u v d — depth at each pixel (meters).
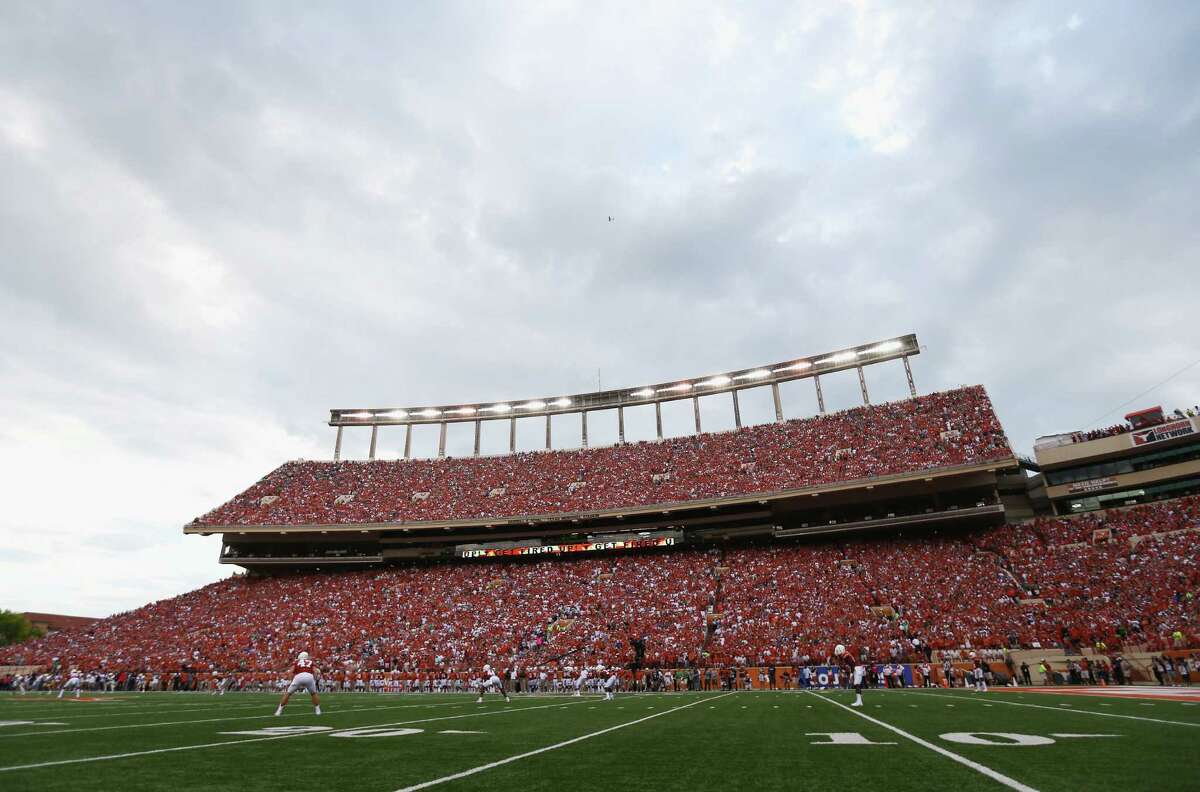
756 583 54.94
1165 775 7.67
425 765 9.07
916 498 57.75
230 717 18.47
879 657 42.19
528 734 13.53
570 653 49.62
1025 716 16.20
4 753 9.91
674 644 48.41
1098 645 38.22
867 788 7.20
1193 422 50.94
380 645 53.97
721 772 8.37
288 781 7.77
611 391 78.06
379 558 69.12
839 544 58.88
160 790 7.17
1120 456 54.00
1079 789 6.93
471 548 66.75
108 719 17.44
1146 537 46.94
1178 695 23.92
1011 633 41.69
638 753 10.31
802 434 67.19
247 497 73.25
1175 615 38.53
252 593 66.31
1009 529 53.72
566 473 72.56
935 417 61.44
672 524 64.81
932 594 48.31
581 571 62.66
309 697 36.19
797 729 14.08
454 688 47.31
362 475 77.06
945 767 8.45
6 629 102.75
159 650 56.22
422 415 81.56
